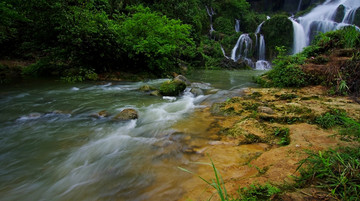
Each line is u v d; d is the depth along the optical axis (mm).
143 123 3916
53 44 8906
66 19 7836
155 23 10008
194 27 20516
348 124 2795
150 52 10336
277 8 35219
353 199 1305
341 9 22891
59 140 3150
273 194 1483
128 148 2826
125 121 4027
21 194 1980
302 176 1684
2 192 2010
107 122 3994
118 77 9602
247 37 22266
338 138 2434
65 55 8859
